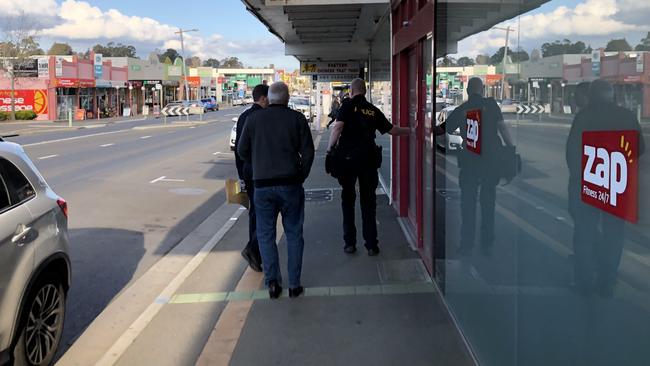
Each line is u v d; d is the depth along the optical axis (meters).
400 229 7.45
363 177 6.26
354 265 6.01
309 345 4.15
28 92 48.97
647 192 1.69
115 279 6.15
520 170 2.74
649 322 1.69
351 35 14.37
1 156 3.86
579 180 2.12
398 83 8.10
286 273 5.89
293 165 5.05
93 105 55.47
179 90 86.12
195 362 3.96
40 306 3.88
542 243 2.48
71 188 12.41
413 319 4.54
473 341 3.74
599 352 1.99
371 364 3.82
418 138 6.09
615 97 1.85
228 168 16.16
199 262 6.42
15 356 3.59
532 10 2.56
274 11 10.41
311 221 8.28
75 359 4.18
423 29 5.48
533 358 2.62
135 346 4.24
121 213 9.79
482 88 3.45
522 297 2.75
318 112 32.25
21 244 3.63
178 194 11.77
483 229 3.47
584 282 2.09
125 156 19.09
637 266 1.75
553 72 2.33
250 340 4.26
